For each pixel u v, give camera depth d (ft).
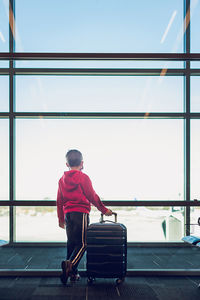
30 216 16.14
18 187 16.85
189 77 17.02
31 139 17.15
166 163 17.29
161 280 10.12
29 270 10.49
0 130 16.80
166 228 16.25
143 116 17.24
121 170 17.12
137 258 13.97
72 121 17.49
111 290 9.09
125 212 16.08
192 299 8.39
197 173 16.69
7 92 16.67
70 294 8.73
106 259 9.52
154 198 17.07
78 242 9.94
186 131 16.94
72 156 10.55
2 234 15.01
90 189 10.00
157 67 17.40
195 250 15.70
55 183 17.10
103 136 17.48
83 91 17.65
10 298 8.39
